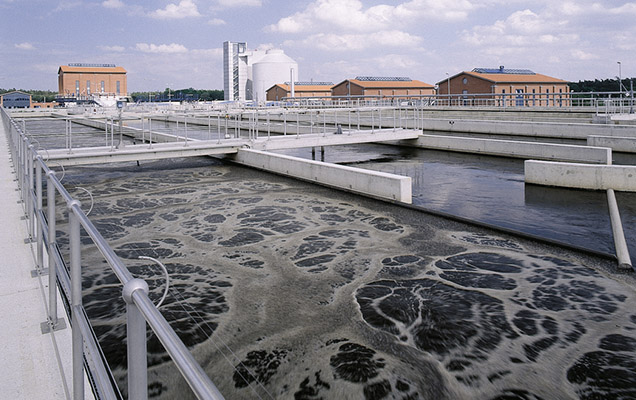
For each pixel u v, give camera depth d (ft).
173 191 52.16
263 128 125.39
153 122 175.52
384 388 16.97
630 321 21.72
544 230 36.63
